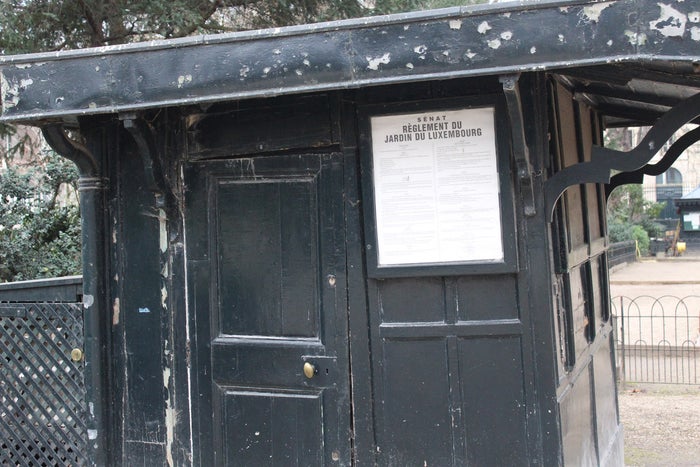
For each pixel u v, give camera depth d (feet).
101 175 11.68
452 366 10.43
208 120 11.19
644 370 28.35
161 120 11.23
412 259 10.38
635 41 7.93
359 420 10.75
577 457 11.35
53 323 12.82
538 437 10.10
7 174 29.12
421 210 10.33
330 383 10.87
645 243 93.09
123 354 11.76
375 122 10.43
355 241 10.70
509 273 10.16
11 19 23.47
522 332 10.14
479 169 10.12
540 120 10.11
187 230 11.41
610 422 15.37
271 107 10.89
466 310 10.38
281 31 9.06
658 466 17.71
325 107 10.71
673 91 12.44
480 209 10.15
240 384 11.25
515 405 10.21
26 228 28.96
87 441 12.19
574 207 12.34
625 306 44.65
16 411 13.21
